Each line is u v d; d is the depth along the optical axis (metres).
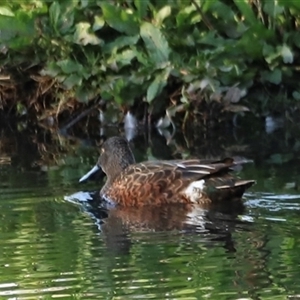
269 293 7.12
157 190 10.40
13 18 16.03
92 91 16.23
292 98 15.77
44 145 14.85
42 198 10.71
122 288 7.29
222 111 15.51
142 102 15.96
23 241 8.79
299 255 8.05
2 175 12.16
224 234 8.82
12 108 17.25
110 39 16.16
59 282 7.50
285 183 10.86
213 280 7.44
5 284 7.50
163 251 8.30
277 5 15.18
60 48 16.36
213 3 15.16
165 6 15.52
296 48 15.63
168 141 14.74
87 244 8.63
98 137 15.57
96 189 11.16
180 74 15.36
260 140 14.34
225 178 10.24
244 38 14.98
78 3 16.08
